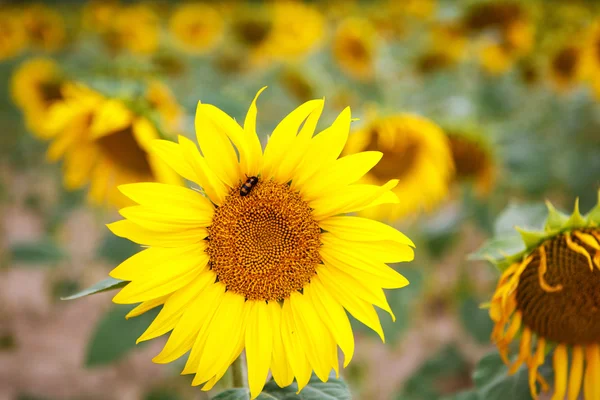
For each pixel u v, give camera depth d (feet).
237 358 2.28
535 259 2.38
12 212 7.77
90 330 5.85
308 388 2.19
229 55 7.60
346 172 2.14
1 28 8.29
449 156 3.80
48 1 13.11
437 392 4.31
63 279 5.84
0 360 5.45
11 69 8.96
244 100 2.98
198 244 2.16
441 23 6.01
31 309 6.20
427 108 4.87
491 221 4.64
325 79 6.50
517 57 5.90
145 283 2.05
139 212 2.05
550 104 6.36
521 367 2.49
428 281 4.28
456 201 5.19
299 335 2.16
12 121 8.57
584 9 7.14
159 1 11.23
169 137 3.05
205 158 2.12
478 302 4.34
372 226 2.14
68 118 3.16
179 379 4.58
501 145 4.70
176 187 2.11
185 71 6.95
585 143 5.80
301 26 7.74
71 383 5.17
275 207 2.16
